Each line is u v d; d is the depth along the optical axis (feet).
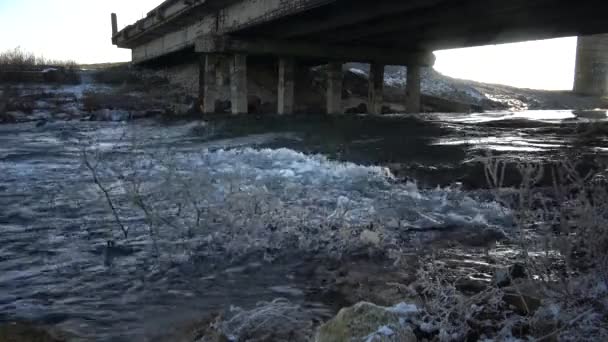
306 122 89.30
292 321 14.16
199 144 59.21
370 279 17.39
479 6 72.38
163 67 180.65
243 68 112.06
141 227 23.58
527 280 14.56
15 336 13.50
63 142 64.69
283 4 83.92
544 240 13.80
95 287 17.01
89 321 14.52
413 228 23.34
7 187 33.76
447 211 25.90
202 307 15.42
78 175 38.04
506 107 179.93
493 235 22.13
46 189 32.76
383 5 75.66
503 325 12.67
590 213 12.98
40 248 21.02
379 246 20.67
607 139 56.59
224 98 125.70
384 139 60.03
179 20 124.36
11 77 134.10
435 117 102.99
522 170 15.88
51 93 124.88
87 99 120.06
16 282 17.46
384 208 26.22
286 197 27.94
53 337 13.51
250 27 98.63
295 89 143.02
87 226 24.02
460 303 13.33
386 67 203.51
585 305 12.12
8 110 108.68
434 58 129.29
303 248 20.59
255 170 35.47
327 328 11.79
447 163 39.63
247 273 18.22
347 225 23.09
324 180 32.55
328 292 16.38
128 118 107.55
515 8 71.10
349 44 116.37
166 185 29.37
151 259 19.66
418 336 12.39
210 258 19.66
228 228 22.50
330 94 121.19
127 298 16.15
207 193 27.25
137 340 13.38
